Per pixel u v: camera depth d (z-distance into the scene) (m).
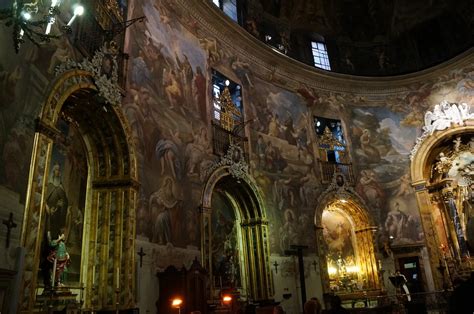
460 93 22.05
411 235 20.70
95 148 11.06
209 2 16.70
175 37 14.75
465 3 22.38
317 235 18.89
